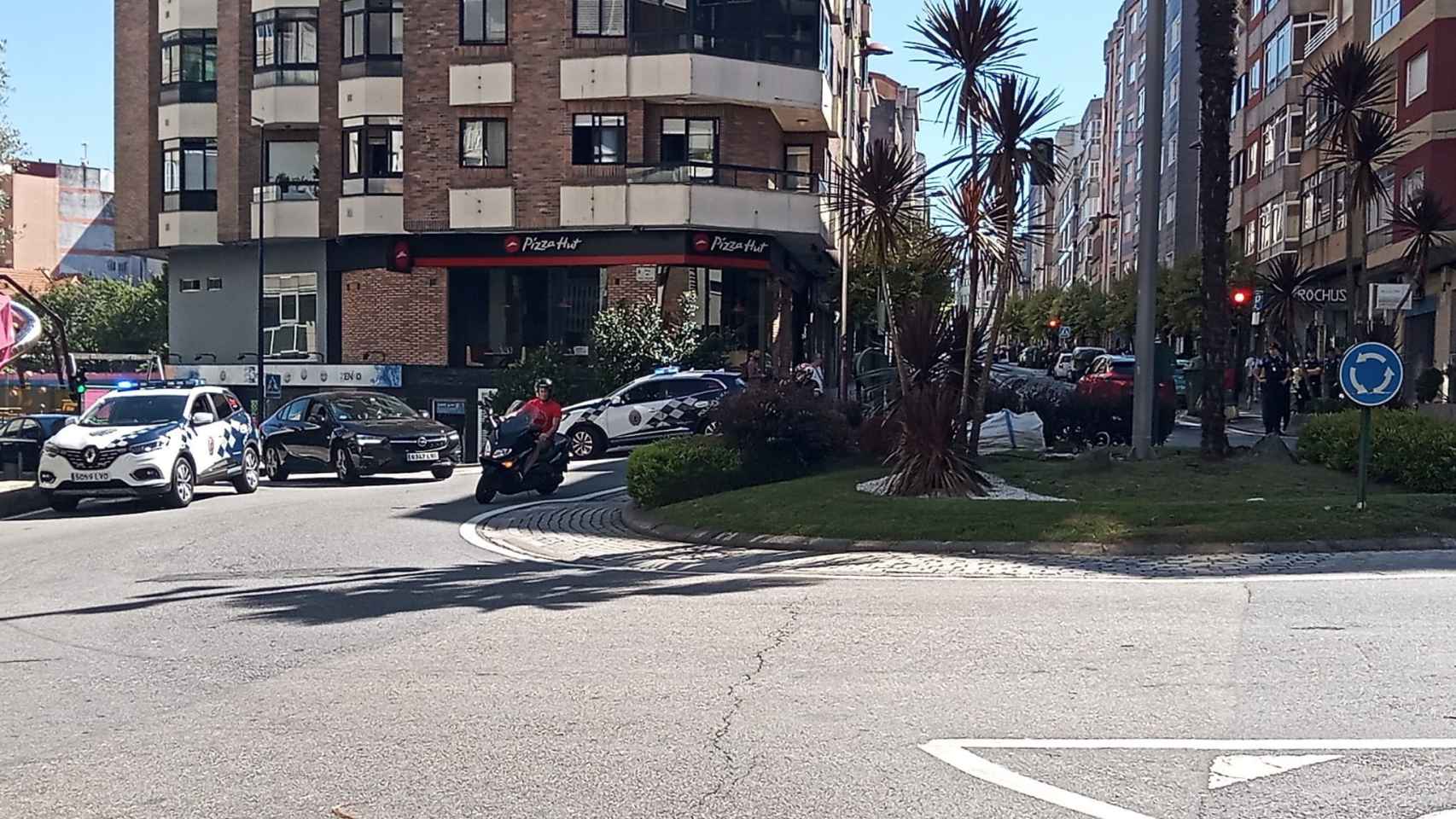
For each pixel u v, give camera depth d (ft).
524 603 35.17
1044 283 425.28
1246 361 150.30
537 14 118.83
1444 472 50.78
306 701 24.48
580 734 21.70
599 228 117.70
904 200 57.77
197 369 133.90
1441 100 109.81
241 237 135.44
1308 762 19.27
